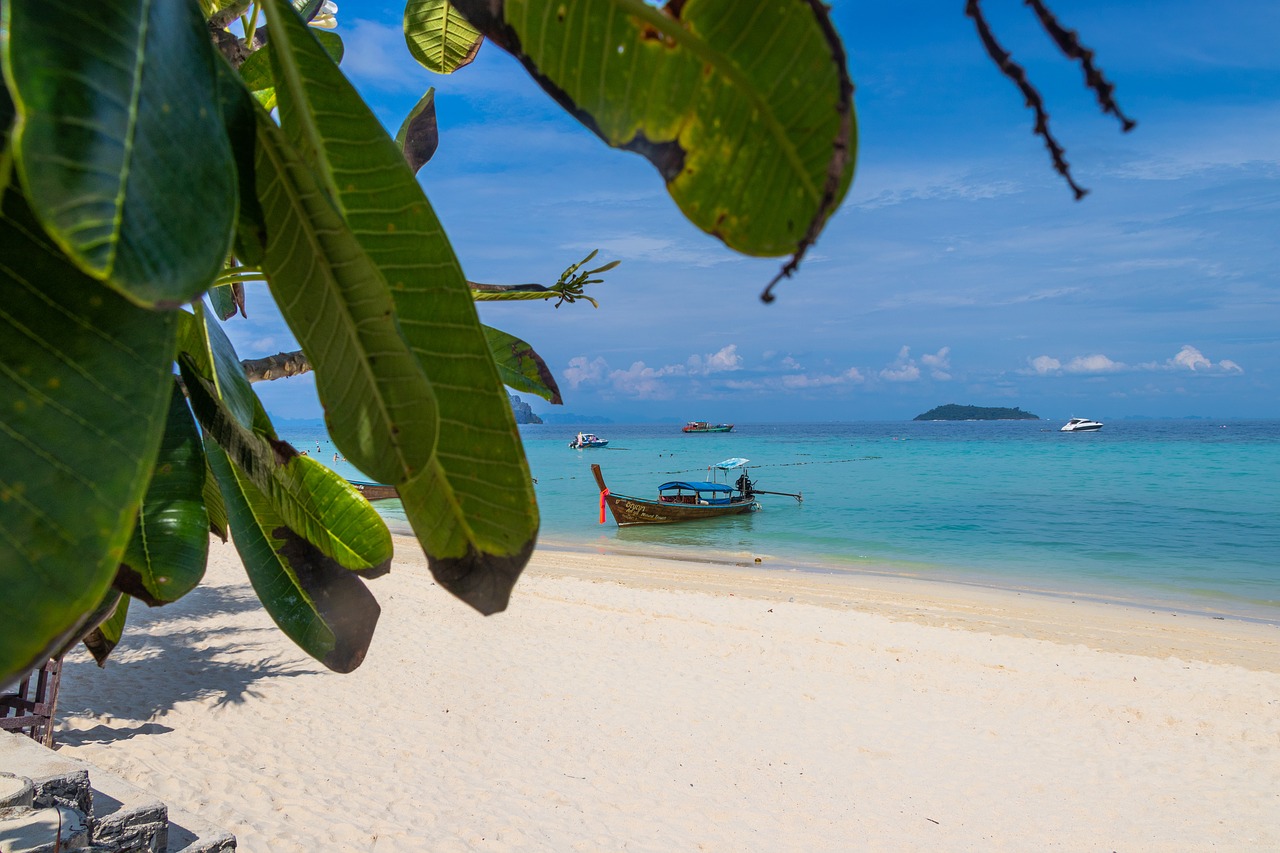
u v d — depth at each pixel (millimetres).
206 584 18438
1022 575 28609
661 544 35406
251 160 686
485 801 8547
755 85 618
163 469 908
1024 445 150125
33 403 495
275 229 691
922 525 42656
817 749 10344
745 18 605
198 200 482
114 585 864
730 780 9391
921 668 13625
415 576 20938
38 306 515
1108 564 31406
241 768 8922
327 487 1001
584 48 674
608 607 17766
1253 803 9086
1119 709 11867
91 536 479
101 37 451
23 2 426
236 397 1080
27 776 4730
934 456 112062
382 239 754
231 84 685
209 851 5902
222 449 1036
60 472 486
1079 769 9945
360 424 726
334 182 749
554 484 69875
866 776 9617
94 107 433
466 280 750
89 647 1343
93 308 521
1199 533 39938
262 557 1056
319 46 718
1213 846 8211
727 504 45188
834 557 32219
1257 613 22062
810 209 636
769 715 11445
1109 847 8180
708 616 17109
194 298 451
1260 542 37125
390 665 13000
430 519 804
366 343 700
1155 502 53594
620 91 674
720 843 7977
